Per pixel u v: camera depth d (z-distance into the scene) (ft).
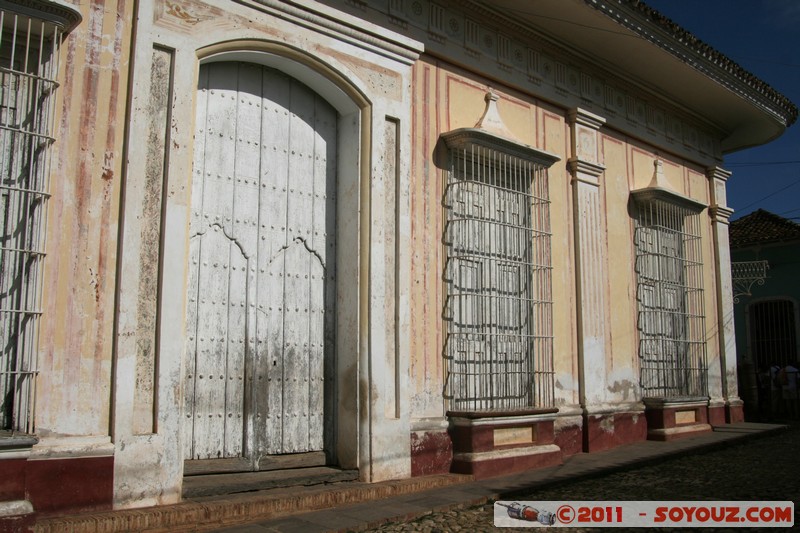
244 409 20.06
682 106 39.55
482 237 26.78
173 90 18.07
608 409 31.32
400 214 23.26
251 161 21.20
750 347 62.39
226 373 19.80
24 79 16.48
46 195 15.81
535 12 28.84
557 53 31.71
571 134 32.17
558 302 30.22
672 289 37.78
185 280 17.80
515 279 28.07
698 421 37.29
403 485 21.04
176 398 17.21
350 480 21.03
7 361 15.62
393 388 22.44
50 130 16.14
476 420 23.98
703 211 41.91
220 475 19.15
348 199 22.84
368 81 22.88
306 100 22.82
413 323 23.94
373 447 21.42
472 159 25.89
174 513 16.05
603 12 29.12
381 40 23.29
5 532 13.52
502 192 28.12
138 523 15.48
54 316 15.81
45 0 15.48
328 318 22.50
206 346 19.48
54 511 15.15
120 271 16.72
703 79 36.40
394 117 23.54
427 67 25.91
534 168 28.89
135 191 17.13
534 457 25.63
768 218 65.26
